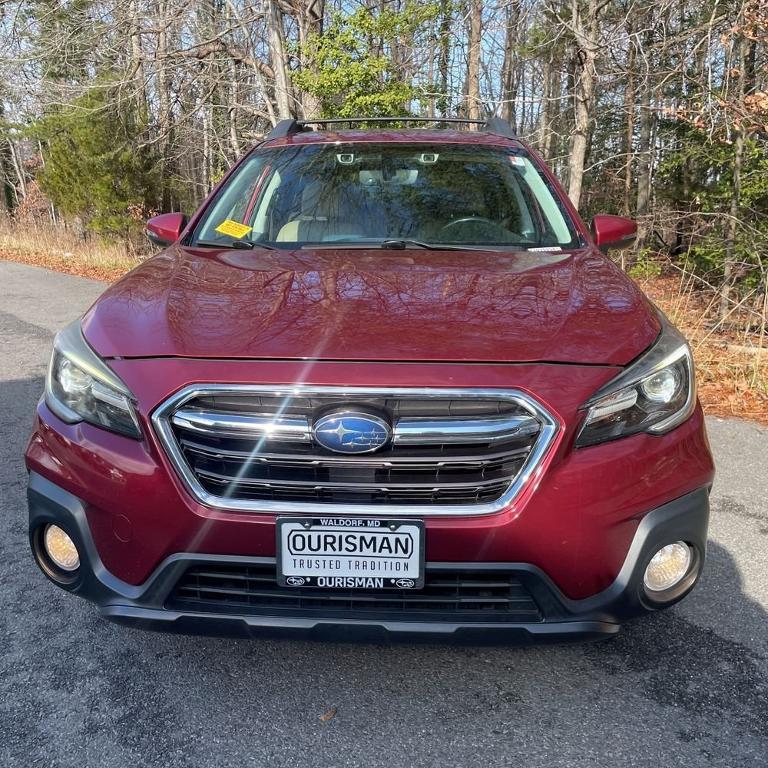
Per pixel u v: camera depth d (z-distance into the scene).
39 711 2.11
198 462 1.88
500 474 1.84
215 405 1.86
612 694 2.19
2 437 4.27
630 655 2.38
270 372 1.84
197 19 13.56
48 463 2.03
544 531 1.82
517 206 3.19
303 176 3.37
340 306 2.13
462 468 1.83
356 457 1.81
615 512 1.87
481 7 13.27
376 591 1.88
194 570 1.91
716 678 2.27
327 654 2.37
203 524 1.85
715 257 8.02
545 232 3.05
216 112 15.73
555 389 1.85
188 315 2.11
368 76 11.16
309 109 11.88
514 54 18.22
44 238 17.38
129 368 1.94
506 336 1.98
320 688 2.21
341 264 2.58
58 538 2.08
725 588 2.78
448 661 2.34
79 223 18.02
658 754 1.96
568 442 1.84
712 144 8.32
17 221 21.39
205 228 3.14
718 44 7.48
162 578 1.91
